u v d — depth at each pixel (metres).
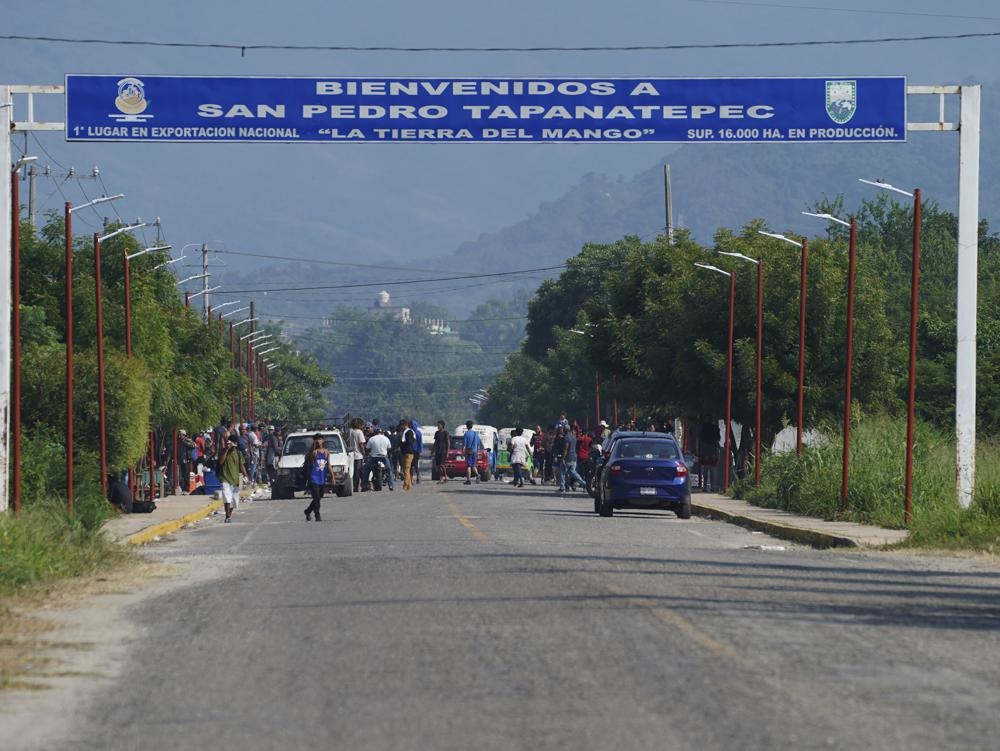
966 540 59.88
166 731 22.53
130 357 92.50
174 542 66.38
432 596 38.38
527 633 31.23
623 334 144.88
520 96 73.62
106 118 72.00
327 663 28.25
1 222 67.88
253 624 34.19
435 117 73.31
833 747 20.45
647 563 48.28
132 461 89.00
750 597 38.12
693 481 142.25
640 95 73.94
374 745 21.09
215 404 133.50
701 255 139.62
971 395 73.94
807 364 117.88
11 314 67.75
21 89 71.06
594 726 21.92
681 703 23.56
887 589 41.16
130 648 31.05
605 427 125.50
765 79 74.69
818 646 29.56
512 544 57.81
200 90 72.56
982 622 34.06
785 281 118.69
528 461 155.88
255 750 21.06
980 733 21.48
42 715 23.98
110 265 116.12
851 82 74.62
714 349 119.44
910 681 25.72
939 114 75.88
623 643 29.73
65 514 57.06
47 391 85.25
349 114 73.12
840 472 82.44
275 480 120.75
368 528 72.56
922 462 82.31
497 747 20.72
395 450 154.50
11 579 43.47
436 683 25.72
